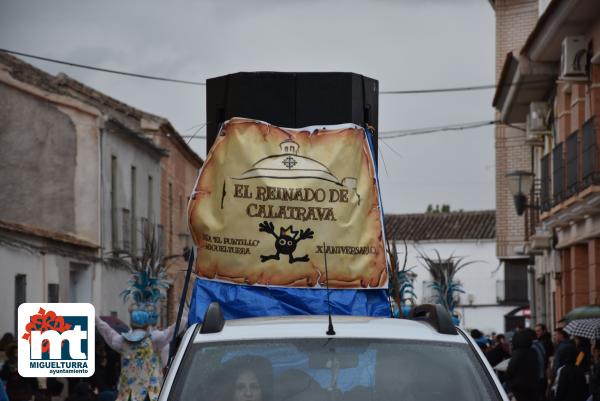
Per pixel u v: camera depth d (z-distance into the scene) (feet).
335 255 30.94
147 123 131.03
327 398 19.95
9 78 96.43
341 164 31.42
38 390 57.77
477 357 20.79
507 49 126.82
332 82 32.09
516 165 131.03
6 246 80.84
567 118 89.15
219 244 31.04
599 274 80.33
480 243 197.47
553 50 87.61
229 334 21.12
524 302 186.50
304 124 31.99
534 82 95.35
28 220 98.89
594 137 74.38
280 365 20.45
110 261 109.29
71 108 103.09
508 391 64.13
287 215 31.01
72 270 100.12
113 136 111.55
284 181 31.14
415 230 202.90
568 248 92.02
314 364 20.40
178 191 150.82
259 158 31.22
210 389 20.01
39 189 99.91
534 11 124.88
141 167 124.98
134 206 121.80
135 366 38.70
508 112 107.24
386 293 31.81
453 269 50.75
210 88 33.24
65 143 102.68
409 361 20.53
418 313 23.89
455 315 49.93
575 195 77.36
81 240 98.84
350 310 30.91
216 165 31.37
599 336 59.57
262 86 31.99
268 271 30.86
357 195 31.37
